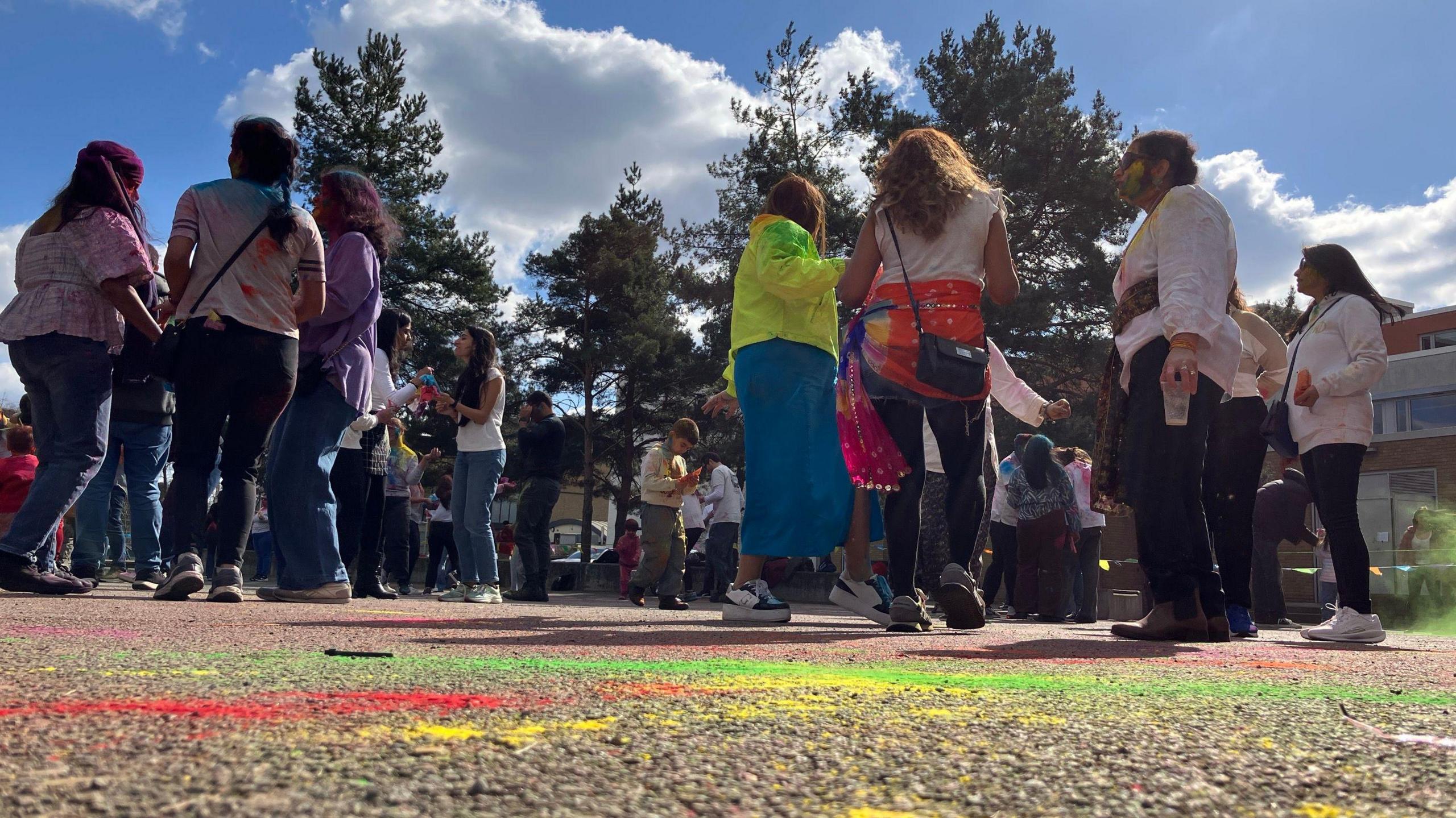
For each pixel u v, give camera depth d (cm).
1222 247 325
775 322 381
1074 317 2388
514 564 1323
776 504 375
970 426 330
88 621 251
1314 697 155
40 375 389
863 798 78
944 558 476
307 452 438
